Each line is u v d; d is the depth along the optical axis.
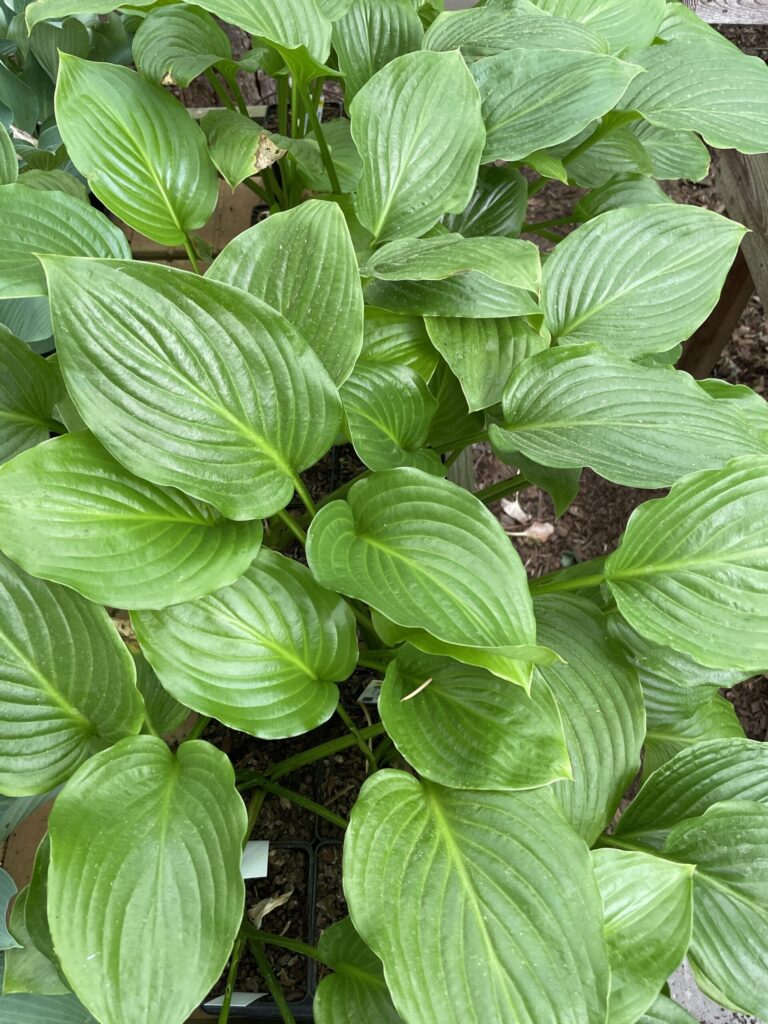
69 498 0.47
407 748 0.48
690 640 0.53
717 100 0.78
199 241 0.94
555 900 0.45
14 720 0.48
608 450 0.59
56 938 0.40
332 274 0.56
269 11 0.61
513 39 0.73
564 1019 0.42
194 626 0.49
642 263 0.71
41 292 0.55
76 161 0.63
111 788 0.45
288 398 0.52
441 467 0.64
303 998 0.61
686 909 0.49
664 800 0.58
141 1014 0.40
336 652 0.53
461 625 0.47
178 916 0.43
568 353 0.63
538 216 1.31
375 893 0.44
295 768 0.71
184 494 0.51
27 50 0.94
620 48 0.79
